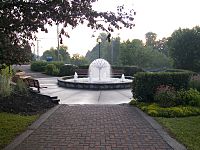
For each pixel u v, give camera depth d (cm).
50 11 509
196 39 2309
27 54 620
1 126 709
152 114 862
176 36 2408
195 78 1157
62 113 896
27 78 1395
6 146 570
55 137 638
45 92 1425
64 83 1695
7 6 508
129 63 4000
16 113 873
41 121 786
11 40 551
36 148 562
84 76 2247
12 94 1069
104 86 1580
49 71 2691
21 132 674
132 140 620
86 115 869
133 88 1118
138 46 4247
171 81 1089
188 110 887
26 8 509
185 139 616
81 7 509
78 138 632
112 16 534
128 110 953
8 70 1099
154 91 1075
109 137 641
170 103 961
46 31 530
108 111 933
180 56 2362
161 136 649
